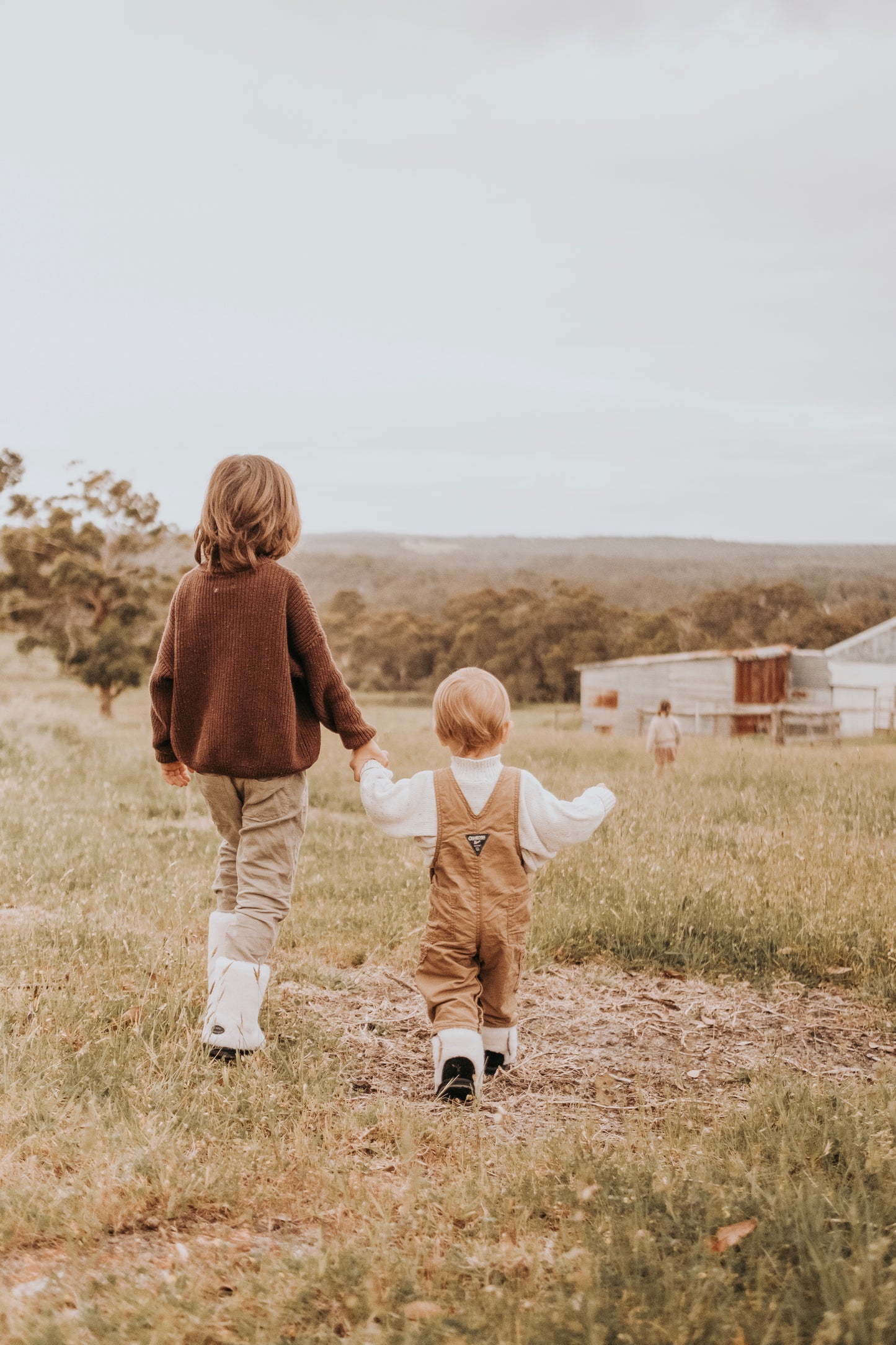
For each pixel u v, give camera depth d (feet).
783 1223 6.66
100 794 28.17
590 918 15.51
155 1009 11.12
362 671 286.87
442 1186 7.70
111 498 130.62
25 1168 7.61
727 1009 12.73
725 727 114.93
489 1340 5.51
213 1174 7.67
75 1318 5.73
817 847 20.36
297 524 10.89
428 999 10.07
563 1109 9.69
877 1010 12.68
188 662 10.53
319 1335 5.61
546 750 51.93
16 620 131.23
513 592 276.00
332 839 23.25
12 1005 10.77
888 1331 5.45
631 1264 6.29
